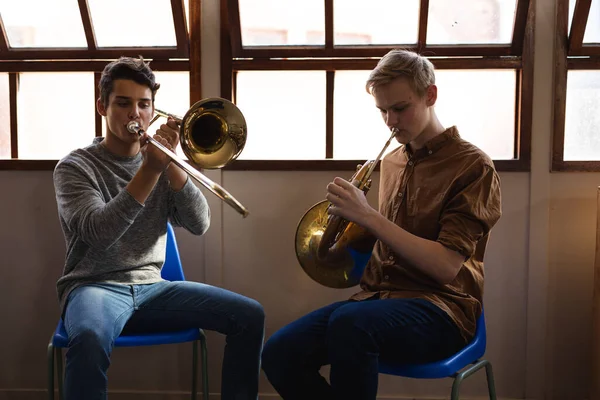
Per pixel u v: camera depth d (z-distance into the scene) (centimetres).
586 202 217
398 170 182
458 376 160
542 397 223
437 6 213
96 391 157
